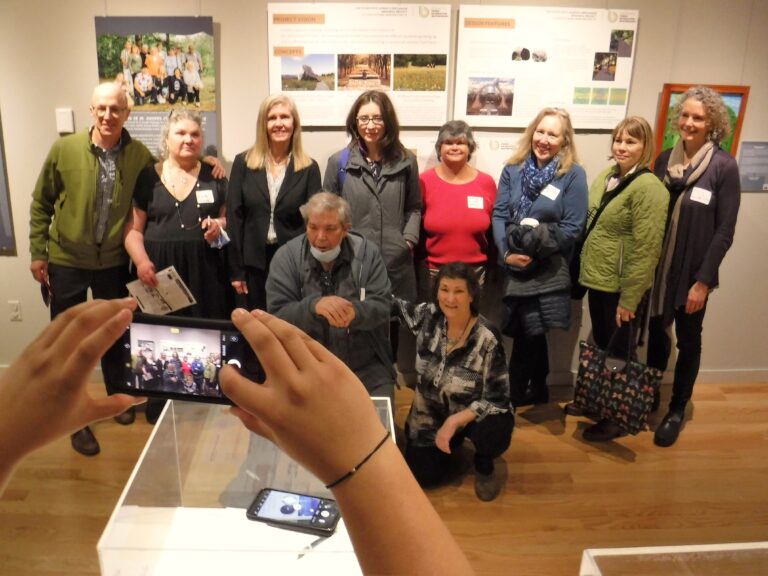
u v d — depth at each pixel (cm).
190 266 282
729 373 359
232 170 287
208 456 151
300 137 288
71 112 308
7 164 315
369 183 292
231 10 299
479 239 312
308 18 299
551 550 225
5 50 300
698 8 308
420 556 41
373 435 42
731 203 274
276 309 227
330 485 41
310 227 220
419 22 302
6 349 344
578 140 324
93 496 243
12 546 216
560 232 285
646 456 285
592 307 306
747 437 304
